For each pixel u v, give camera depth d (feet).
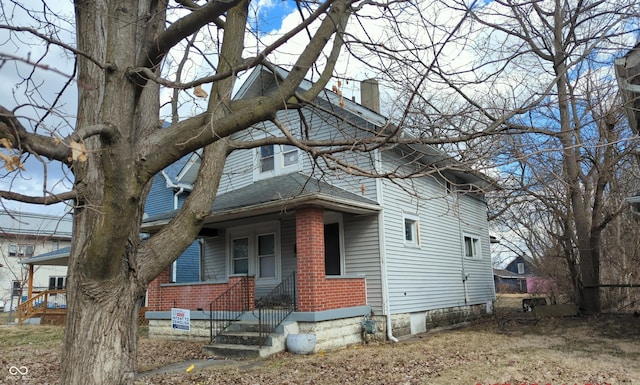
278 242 44.75
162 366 29.94
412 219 45.27
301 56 14.44
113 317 12.81
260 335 33.12
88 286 12.54
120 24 13.20
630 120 32.65
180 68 19.47
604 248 66.69
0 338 48.93
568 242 52.95
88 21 14.89
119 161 11.59
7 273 92.73
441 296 48.60
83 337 12.50
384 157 41.32
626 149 41.55
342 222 42.57
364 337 38.19
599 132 39.88
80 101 14.65
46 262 70.95
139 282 13.55
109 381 12.45
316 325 34.45
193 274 66.18
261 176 47.88
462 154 17.75
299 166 45.44
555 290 66.44
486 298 59.26
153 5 16.15
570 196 50.98
